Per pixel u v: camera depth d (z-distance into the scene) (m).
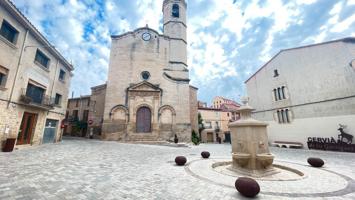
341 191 4.41
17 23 10.82
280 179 5.57
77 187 4.53
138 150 12.95
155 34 25.86
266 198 3.96
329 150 14.55
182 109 23.16
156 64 24.52
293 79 18.48
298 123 17.64
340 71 14.64
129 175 5.86
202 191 4.39
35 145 13.14
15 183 4.58
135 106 21.91
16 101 10.85
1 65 9.77
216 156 10.93
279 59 20.25
